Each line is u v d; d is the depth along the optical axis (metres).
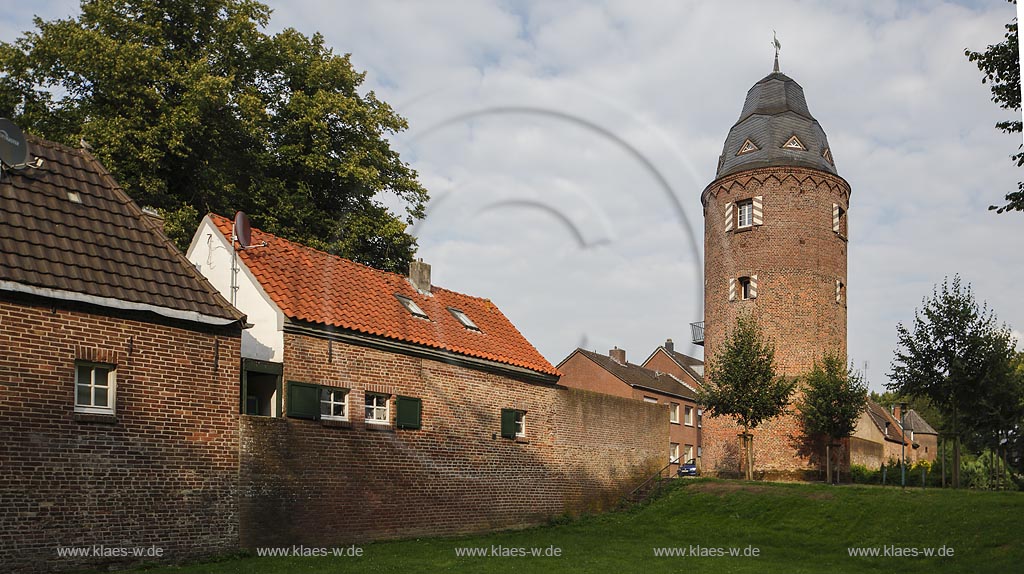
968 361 24.25
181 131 20.17
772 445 31.08
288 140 23.34
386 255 25.30
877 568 15.28
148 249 12.83
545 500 20.38
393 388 16.48
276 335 14.65
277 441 13.95
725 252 32.75
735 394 27.41
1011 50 15.46
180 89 21.05
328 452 14.91
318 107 22.83
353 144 24.25
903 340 25.52
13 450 10.45
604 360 49.41
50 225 11.71
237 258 15.52
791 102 33.28
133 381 11.84
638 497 23.45
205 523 12.63
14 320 10.61
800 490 22.42
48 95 20.91
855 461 43.41
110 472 11.44
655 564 14.06
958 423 25.14
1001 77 15.77
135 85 19.89
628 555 15.21
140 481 11.78
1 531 10.23
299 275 16.34
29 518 10.52
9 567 10.27
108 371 11.69
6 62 20.11
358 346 15.86
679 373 55.69
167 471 12.16
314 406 14.77
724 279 32.62
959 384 24.38
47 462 10.76
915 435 63.31
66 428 11.00
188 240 20.39
